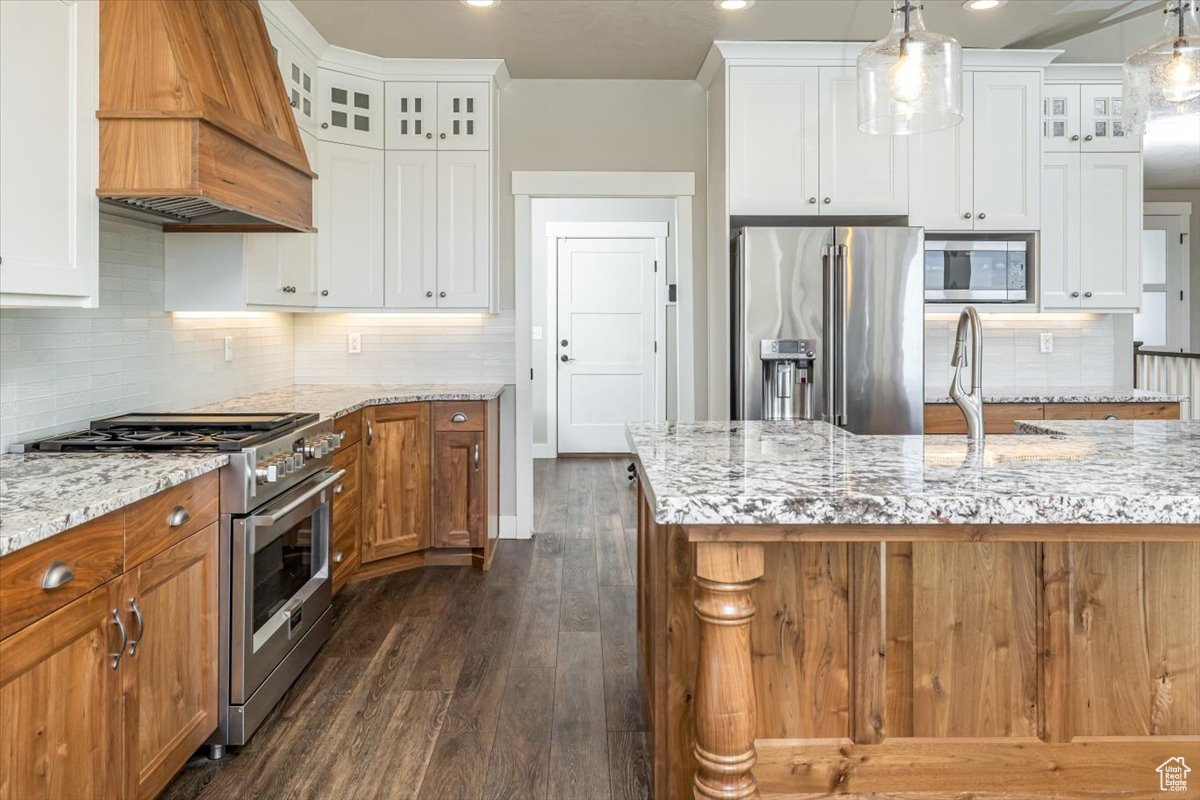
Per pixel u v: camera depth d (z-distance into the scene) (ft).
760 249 12.87
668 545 6.11
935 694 5.74
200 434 8.11
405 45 13.28
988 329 15.43
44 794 4.84
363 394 13.19
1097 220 14.46
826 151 13.64
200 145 7.13
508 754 7.59
